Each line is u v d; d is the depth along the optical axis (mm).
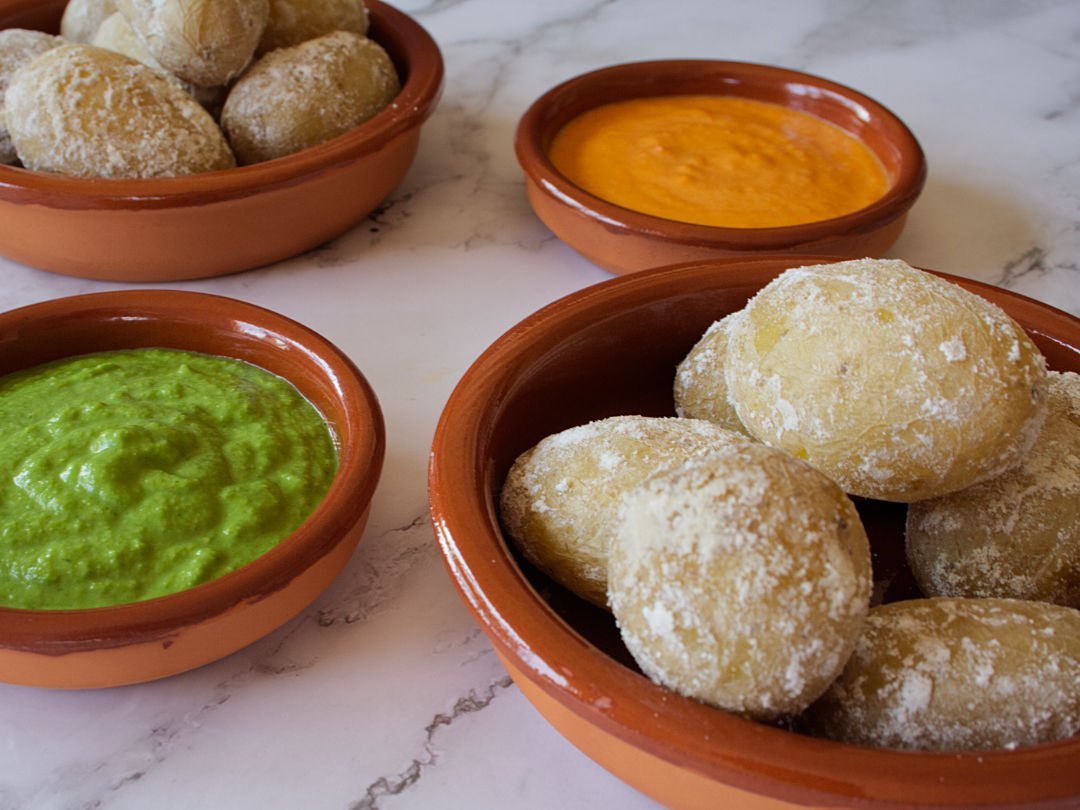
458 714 684
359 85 1097
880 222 983
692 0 1700
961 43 1571
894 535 788
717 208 1079
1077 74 1494
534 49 1546
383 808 626
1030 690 553
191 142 1017
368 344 1009
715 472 552
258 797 632
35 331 853
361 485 706
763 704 531
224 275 1092
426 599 764
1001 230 1184
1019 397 634
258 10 1073
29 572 680
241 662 714
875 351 636
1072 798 477
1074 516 667
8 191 962
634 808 628
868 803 481
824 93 1223
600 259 1043
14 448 759
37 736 665
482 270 1117
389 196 1228
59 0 1310
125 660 635
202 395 828
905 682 559
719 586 524
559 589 725
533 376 775
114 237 995
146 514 711
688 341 864
